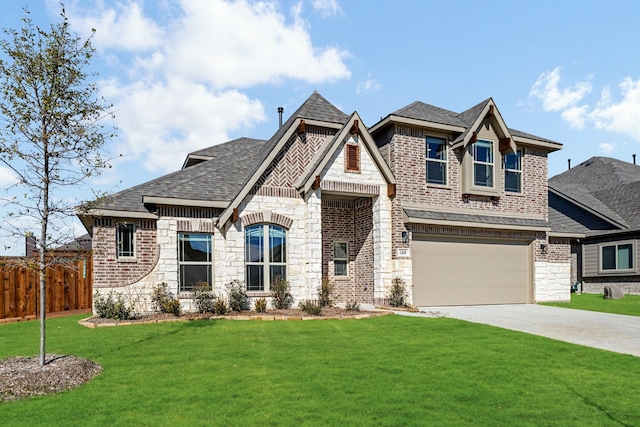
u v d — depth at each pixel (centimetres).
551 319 1405
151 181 1619
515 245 1961
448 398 660
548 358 887
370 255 1761
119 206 1423
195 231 1508
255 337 1073
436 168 1828
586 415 604
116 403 634
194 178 1634
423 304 1753
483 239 1895
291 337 1076
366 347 972
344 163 1662
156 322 1288
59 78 802
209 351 930
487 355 905
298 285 1599
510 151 1906
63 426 558
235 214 1508
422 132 1794
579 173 3516
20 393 672
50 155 809
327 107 1831
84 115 835
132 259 1433
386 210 1706
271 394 671
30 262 816
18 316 1431
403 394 673
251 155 1967
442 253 1808
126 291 1420
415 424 569
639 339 1084
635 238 2444
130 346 975
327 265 1827
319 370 793
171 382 724
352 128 1666
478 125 1825
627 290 2491
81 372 761
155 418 582
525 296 1964
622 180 3050
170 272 1467
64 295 1597
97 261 1397
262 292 1552
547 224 1978
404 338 1068
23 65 777
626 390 701
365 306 1711
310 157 1678
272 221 1580
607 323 1323
